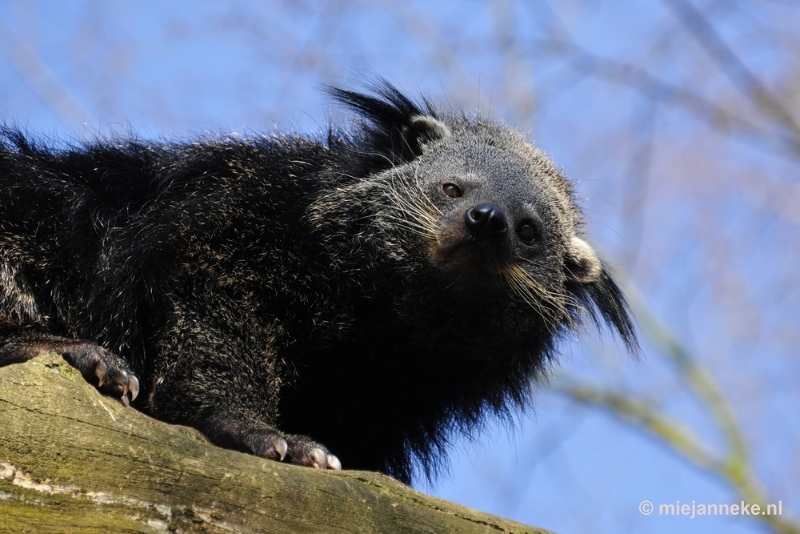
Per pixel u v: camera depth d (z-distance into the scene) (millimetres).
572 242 10453
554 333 10266
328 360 9367
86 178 9648
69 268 8914
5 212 8906
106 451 6074
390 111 10727
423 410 10133
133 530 5918
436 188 9688
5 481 5781
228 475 6262
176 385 8352
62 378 6301
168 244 8727
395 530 6508
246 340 8719
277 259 9078
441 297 9336
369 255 9438
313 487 6422
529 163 10500
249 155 9727
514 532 6824
